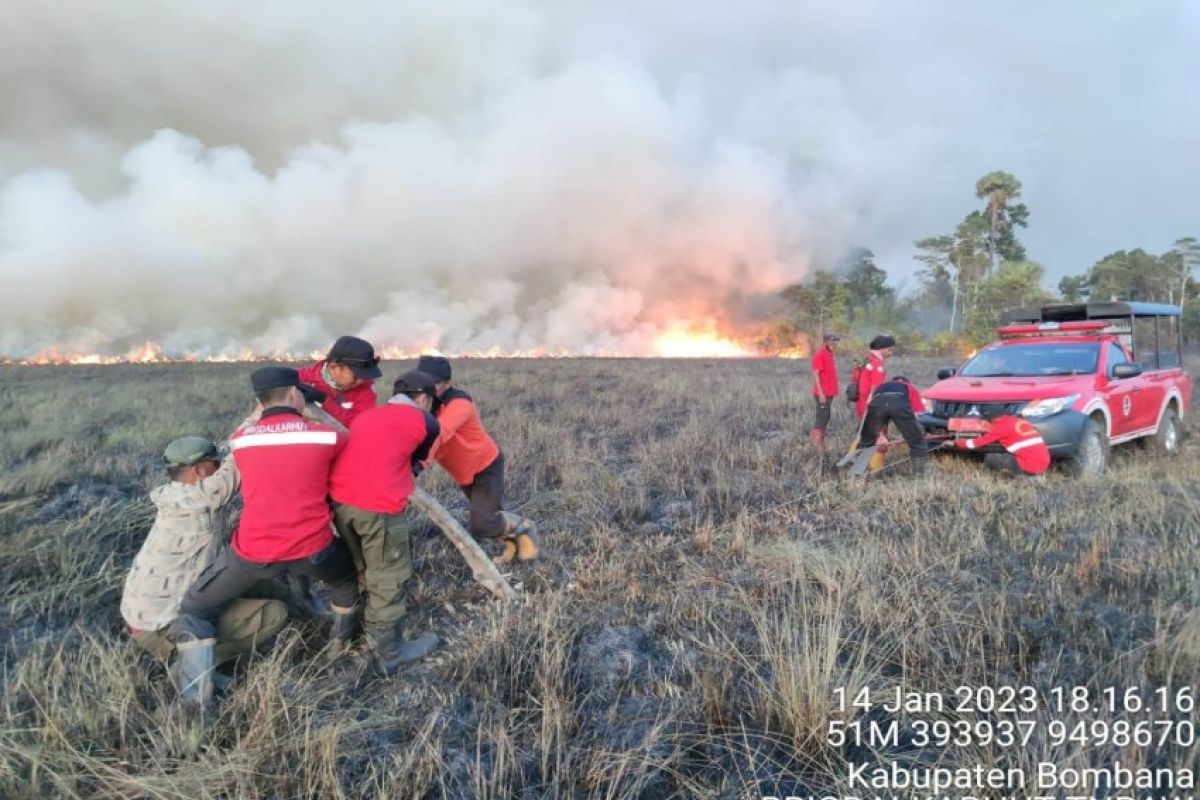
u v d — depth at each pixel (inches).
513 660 137.3
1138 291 2773.1
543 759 107.6
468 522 226.7
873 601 154.4
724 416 455.5
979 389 300.4
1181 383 372.2
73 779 102.7
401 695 129.7
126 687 122.9
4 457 318.0
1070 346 330.6
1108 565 177.5
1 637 149.6
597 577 180.1
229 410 506.0
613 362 1409.9
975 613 152.0
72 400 548.1
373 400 174.2
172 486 136.1
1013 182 2481.5
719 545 204.2
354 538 139.9
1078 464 279.1
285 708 116.6
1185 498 225.3
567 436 370.3
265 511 127.9
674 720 118.8
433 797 103.7
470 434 181.3
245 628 139.4
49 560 189.0
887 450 303.9
